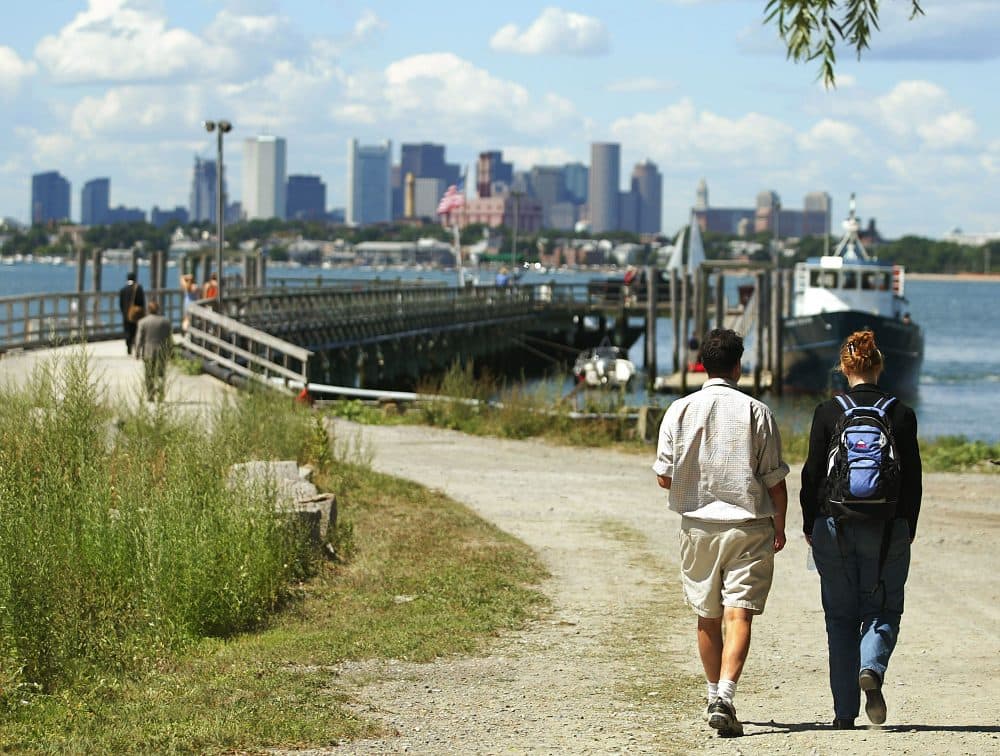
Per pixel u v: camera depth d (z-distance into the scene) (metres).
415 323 93.19
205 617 16.03
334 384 75.50
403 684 13.85
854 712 11.81
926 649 16.34
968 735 11.42
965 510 29.30
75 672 13.40
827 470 11.60
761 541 11.62
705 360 11.85
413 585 19.45
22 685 12.77
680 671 14.79
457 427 43.00
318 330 73.69
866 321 84.31
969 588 20.91
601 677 14.41
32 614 13.99
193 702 12.50
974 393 89.12
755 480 11.59
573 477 33.50
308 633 16.23
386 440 39.72
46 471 18.06
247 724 11.64
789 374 86.75
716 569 11.68
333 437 31.08
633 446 40.16
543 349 129.25
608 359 86.50
